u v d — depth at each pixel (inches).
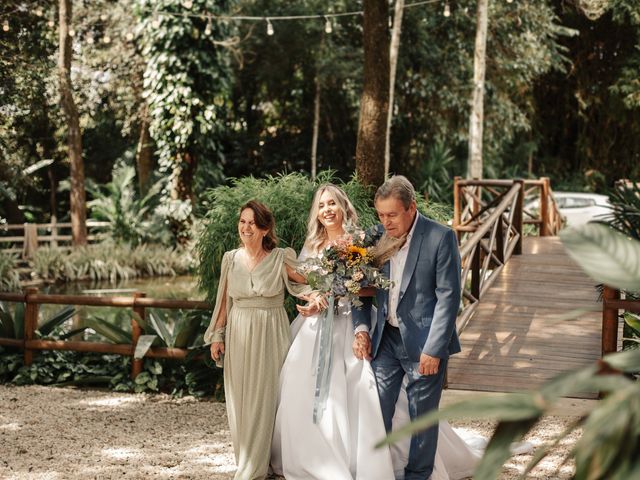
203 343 236.7
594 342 244.5
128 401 225.6
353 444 146.3
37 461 167.5
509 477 149.4
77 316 407.2
